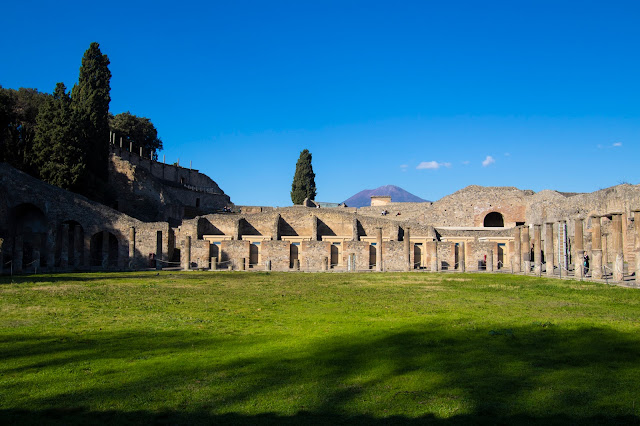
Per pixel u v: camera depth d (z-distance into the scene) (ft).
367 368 48.75
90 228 214.28
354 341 59.88
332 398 40.65
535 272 175.11
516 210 289.33
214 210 338.34
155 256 214.90
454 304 92.89
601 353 54.03
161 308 87.45
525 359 51.93
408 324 71.00
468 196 296.30
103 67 280.31
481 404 39.27
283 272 184.85
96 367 48.83
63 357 52.65
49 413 37.37
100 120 269.85
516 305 91.25
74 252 209.15
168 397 40.73
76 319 75.77
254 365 49.49
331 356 52.90
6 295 104.01
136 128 384.47
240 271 190.29
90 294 107.04
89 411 37.88
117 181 286.25
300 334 64.28
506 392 41.98
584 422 36.04
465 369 48.49
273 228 247.70
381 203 368.07
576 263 149.59
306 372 47.37
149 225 217.15
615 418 36.70
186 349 56.13
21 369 48.24
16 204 206.59
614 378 45.39
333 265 225.15
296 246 226.99
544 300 98.58
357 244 221.87
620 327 67.62
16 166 237.04
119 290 115.44
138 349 56.13
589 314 79.97
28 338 61.98
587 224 203.10
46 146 235.81
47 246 207.51
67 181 231.91
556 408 38.50
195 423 35.70
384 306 90.33
